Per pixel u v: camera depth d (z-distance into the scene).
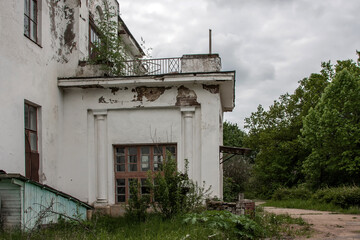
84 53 13.86
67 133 13.00
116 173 12.97
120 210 12.36
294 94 41.28
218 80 12.23
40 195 8.86
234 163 42.50
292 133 40.34
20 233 7.65
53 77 12.49
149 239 7.41
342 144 27.55
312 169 30.98
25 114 11.06
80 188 12.70
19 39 10.48
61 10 13.34
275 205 23.95
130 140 12.84
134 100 12.87
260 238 8.74
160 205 10.27
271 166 40.91
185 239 7.23
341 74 28.52
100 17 16.53
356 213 16.67
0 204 8.18
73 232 8.02
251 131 44.38
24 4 11.20
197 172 12.43
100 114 13.00
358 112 28.12
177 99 12.70
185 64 13.10
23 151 10.40
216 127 12.42
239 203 10.56
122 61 14.01
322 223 12.32
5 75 9.77
